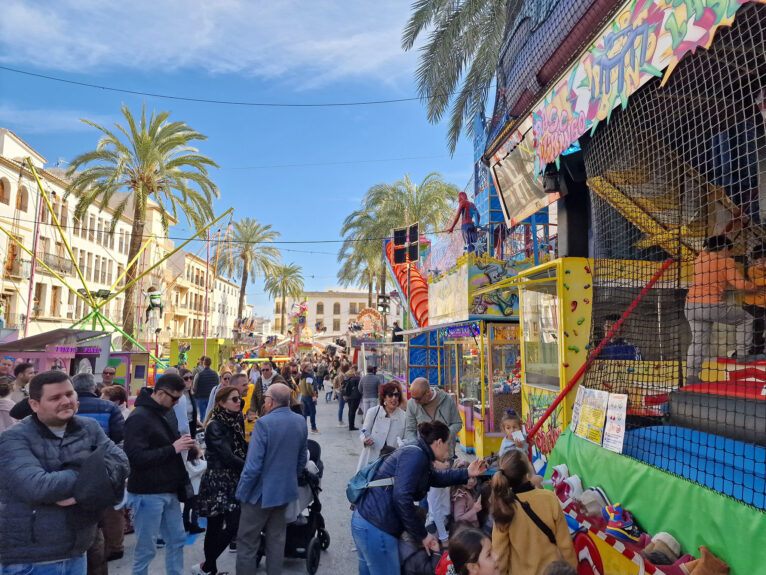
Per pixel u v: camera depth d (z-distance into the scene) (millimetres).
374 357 24391
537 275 5621
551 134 4754
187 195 23062
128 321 21922
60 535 2648
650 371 4676
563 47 4562
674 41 3047
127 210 45812
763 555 2283
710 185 4277
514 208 7547
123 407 6434
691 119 4250
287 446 4336
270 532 4375
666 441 3420
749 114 4000
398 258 19469
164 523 4277
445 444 3750
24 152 30812
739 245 3977
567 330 4934
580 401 4211
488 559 2414
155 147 21172
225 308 74562
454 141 14188
